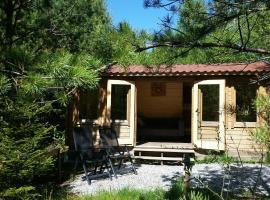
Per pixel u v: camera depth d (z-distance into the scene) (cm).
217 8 457
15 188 617
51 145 945
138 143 1427
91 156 1035
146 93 1736
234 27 490
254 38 501
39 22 755
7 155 620
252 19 494
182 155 1278
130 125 1334
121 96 1350
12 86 351
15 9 646
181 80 1320
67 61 336
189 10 468
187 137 1653
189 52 514
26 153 651
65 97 371
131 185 935
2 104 588
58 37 811
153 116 1728
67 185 949
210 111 1287
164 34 480
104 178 1034
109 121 1328
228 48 504
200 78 1296
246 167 1111
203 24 465
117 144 1154
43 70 330
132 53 424
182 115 1712
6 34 619
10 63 337
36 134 677
